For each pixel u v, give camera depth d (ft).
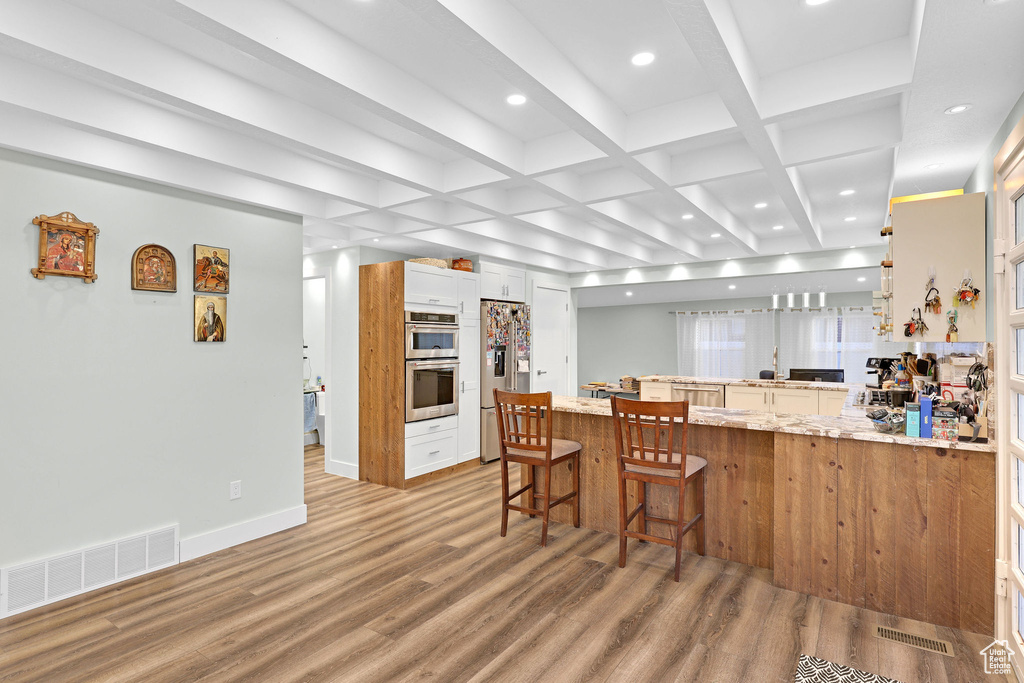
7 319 8.41
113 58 6.71
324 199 13.24
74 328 9.12
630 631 7.88
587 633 7.83
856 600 8.61
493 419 19.16
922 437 8.09
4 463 8.38
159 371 10.21
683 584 9.38
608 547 11.07
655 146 9.05
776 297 28.09
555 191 11.61
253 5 6.02
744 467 10.30
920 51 6.23
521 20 6.68
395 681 6.76
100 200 9.43
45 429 8.80
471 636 7.77
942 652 7.30
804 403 16.97
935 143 9.00
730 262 21.11
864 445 8.54
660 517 11.15
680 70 7.94
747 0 6.31
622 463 9.95
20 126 8.27
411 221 14.85
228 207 11.37
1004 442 7.34
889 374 15.94
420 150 10.93
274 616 8.36
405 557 10.62
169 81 7.26
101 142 9.16
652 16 6.68
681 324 36.17
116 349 9.62
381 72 7.58
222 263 11.18
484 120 9.55
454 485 15.99
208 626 8.08
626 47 7.36
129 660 7.22
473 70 7.95
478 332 18.67
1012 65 6.49
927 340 8.88
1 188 8.34
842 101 7.41
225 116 7.89
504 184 11.12
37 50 6.15
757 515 10.18
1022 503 6.95
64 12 6.31
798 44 7.20
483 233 16.16
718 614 8.36
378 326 16.19
